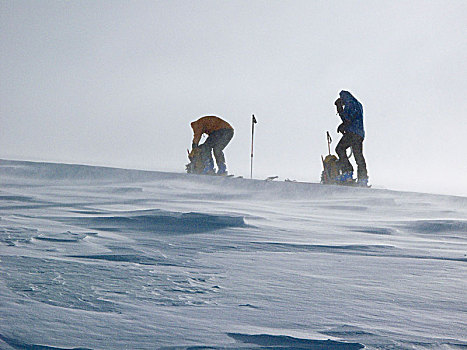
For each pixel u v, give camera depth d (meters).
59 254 5.68
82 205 12.46
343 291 4.52
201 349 2.80
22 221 8.80
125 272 4.80
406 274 5.54
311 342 3.00
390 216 14.00
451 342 3.14
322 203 16.94
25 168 20.84
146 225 8.95
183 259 5.87
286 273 5.29
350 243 8.07
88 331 3.00
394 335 3.22
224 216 9.66
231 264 5.70
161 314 3.45
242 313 3.61
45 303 3.55
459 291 4.71
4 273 4.44
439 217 13.91
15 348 2.68
